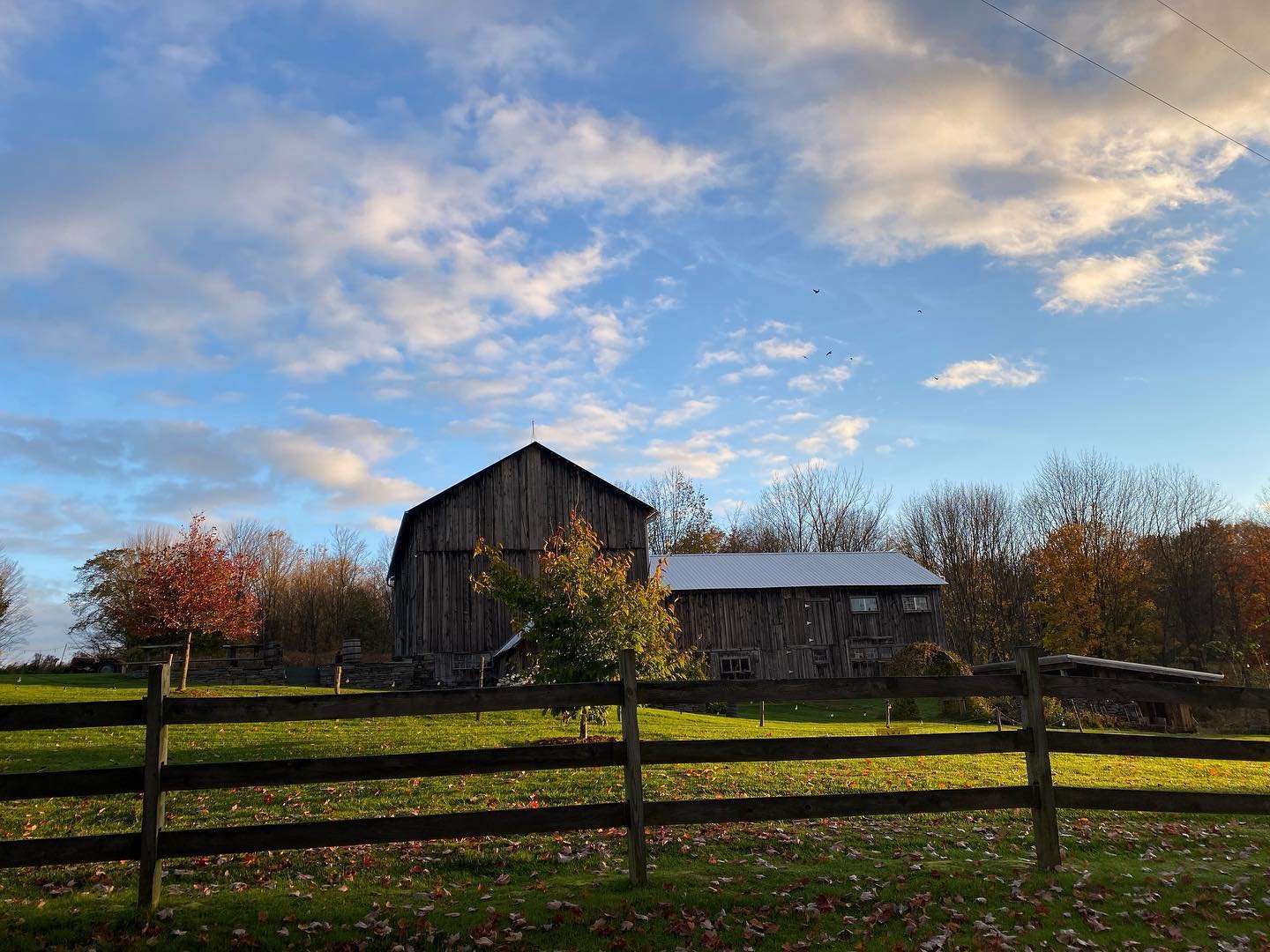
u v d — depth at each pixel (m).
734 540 78.38
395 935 6.46
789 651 43.22
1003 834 9.77
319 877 7.98
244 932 6.38
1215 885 7.84
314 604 67.44
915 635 44.53
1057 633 57.66
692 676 18.59
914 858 8.65
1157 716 34.09
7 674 36.78
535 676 17.58
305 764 6.77
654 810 7.39
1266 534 56.41
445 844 9.02
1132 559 57.81
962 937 6.60
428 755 6.96
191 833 6.66
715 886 7.60
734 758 7.50
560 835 9.50
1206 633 58.53
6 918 6.59
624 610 17.48
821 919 6.93
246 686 31.88
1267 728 35.09
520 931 6.57
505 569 18.09
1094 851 9.17
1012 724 30.94
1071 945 6.46
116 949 6.06
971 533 67.94
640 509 37.81
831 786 13.03
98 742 16.91
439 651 35.03
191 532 32.31
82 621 51.75
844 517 76.12
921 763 15.89
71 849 6.49
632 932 6.57
